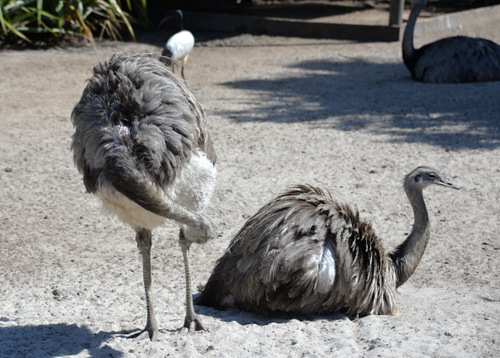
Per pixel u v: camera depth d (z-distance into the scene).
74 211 7.90
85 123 4.29
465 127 11.04
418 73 14.41
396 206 8.00
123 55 4.56
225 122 11.41
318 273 4.95
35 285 5.94
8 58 16.09
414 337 4.64
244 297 5.16
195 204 4.52
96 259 6.62
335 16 21.08
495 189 8.46
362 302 5.14
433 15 20.61
